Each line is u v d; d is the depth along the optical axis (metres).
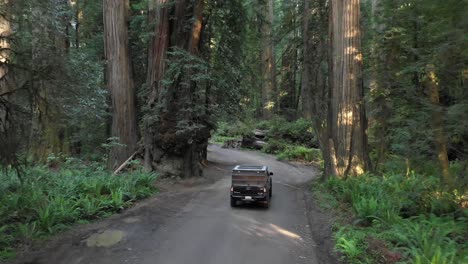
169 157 20.61
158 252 9.33
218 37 25.66
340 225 10.86
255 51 31.48
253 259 8.91
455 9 8.34
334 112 17.94
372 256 8.30
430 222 9.66
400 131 12.38
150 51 21.47
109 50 21.19
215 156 32.81
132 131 21.44
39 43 11.04
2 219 10.30
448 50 9.09
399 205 11.25
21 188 12.60
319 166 26.73
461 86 10.12
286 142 36.06
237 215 13.18
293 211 13.93
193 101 21.14
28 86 9.24
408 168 14.82
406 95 12.04
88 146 28.05
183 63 20.03
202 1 21.48
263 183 14.36
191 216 12.97
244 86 26.45
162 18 20.83
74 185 13.99
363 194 13.27
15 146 8.92
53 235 10.21
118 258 8.86
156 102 20.70
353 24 17.48
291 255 9.16
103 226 11.31
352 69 17.42
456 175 10.58
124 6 21.58
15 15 11.24
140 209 13.63
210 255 9.16
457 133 9.34
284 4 26.22
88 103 19.70
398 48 14.22
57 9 19.14
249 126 40.06
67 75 10.61
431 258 7.45
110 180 15.47
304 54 21.86
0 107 8.92
